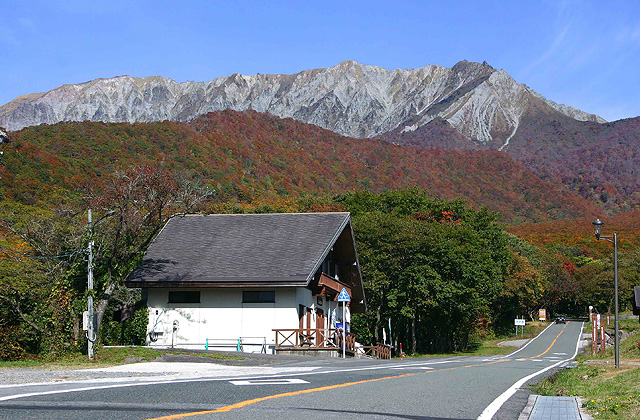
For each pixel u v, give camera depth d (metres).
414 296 49.69
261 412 9.07
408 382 14.45
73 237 29.77
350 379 14.47
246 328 30.62
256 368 18.50
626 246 154.88
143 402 9.73
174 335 30.94
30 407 9.08
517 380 17.16
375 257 48.41
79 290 29.53
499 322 100.38
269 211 79.94
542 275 104.31
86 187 31.33
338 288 37.12
